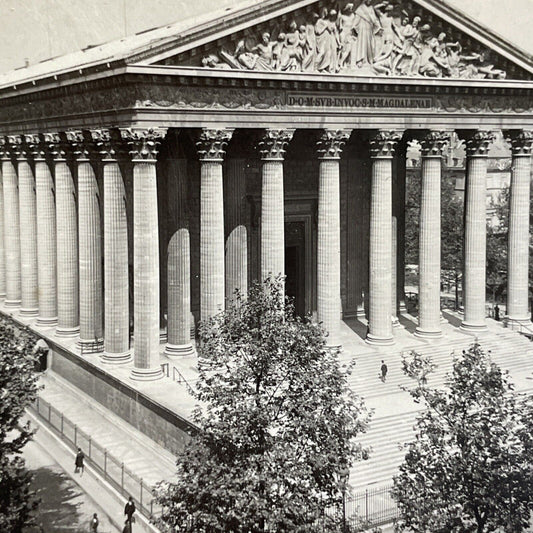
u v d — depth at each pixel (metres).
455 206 119.94
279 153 62.38
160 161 67.62
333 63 63.09
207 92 58.59
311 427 37.06
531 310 101.56
